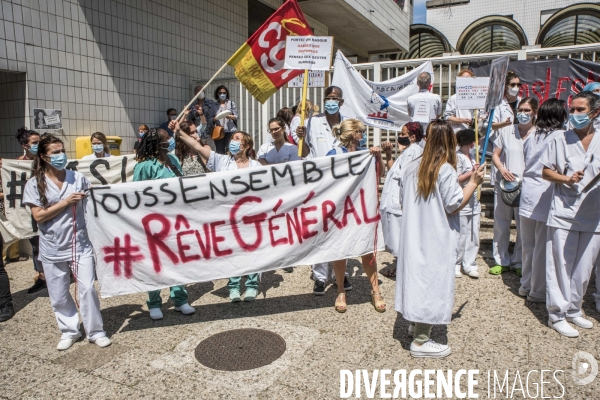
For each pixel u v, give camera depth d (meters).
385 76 10.29
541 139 4.64
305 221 4.61
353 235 4.66
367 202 4.68
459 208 3.58
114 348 4.00
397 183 5.28
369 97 7.47
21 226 5.57
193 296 5.23
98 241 4.16
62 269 4.03
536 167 4.66
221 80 9.79
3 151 7.04
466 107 4.91
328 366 3.61
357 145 5.00
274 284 5.56
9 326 4.54
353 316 4.55
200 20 9.75
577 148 4.10
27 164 5.77
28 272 6.36
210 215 4.45
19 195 5.64
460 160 5.41
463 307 4.72
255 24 11.82
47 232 3.94
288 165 4.56
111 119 7.93
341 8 12.27
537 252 4.66
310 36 5.02
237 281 5.01
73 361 3.79
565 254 4.13
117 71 8.00
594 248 4.11
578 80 7.01
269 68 5.36
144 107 8.55
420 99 6.19
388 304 4.84
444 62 7.81
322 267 5.09
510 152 5.43
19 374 3.61
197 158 5.26
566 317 4.32
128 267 4.27
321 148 5.25
